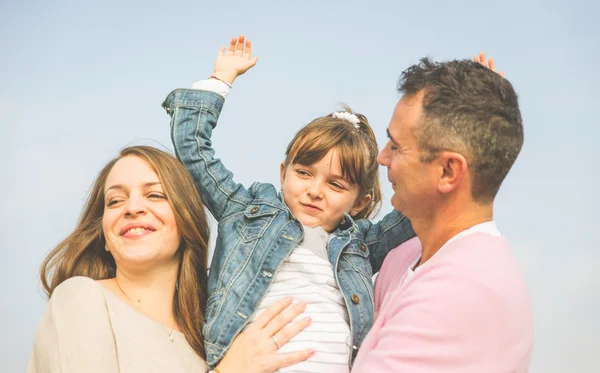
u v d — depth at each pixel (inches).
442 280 92.2
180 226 118.1
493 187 97.8
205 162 123.7
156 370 107.9
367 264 121.0
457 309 89.3
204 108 126.3
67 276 124.8
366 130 131.5
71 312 108.0
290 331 107.3
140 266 116.2
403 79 103.5
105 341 107.0
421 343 89.7
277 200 122.5
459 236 97.3
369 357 93.5
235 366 107.0
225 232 121.5
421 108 97.9
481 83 96.5
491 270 91.4
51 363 104.7
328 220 120.6
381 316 99.8
